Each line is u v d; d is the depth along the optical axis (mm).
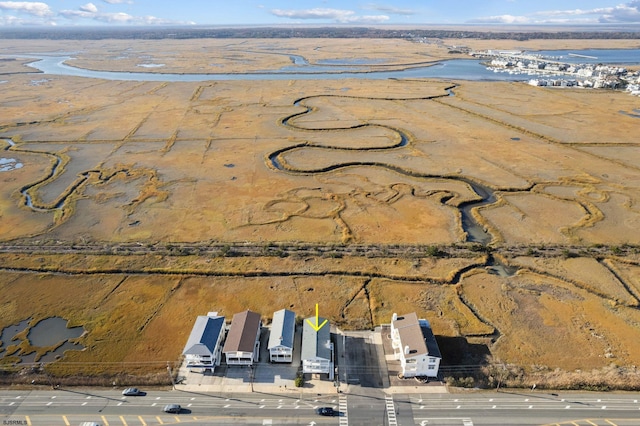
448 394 55625
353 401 54531
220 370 59375
